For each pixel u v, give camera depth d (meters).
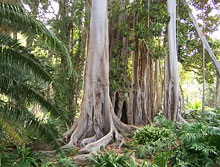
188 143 5.71
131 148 6.77
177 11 11.52
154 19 10.40
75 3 10.82
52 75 5.10
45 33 4.54
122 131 8.32
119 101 10.28
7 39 4.50
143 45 10.71
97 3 8.46
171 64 10.20
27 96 4.84
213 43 13.79
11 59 4.53
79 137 7.48
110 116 8.08
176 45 10.94
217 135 5.77
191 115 12.26
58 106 5.39
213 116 8.91
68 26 10.95
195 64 15.11
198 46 13.21
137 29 9.93
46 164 4.65
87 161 5.44
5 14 4.21
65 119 5.66
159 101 11.48
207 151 5.18
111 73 10.20
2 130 4.51
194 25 11.53
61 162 5.17
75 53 10.80
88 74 8.20
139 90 10.73
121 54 10.63
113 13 10.67
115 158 5.14
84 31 10.92
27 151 5.18
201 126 6.02
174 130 7.12
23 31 4.53
